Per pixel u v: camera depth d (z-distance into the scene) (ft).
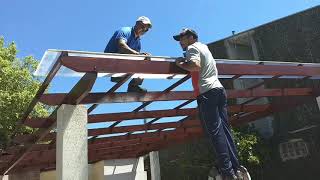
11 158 31.22
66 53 14.87
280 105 27.04
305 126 44.88
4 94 42.65
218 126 15.06
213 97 15.31
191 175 51.34
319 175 43.11
